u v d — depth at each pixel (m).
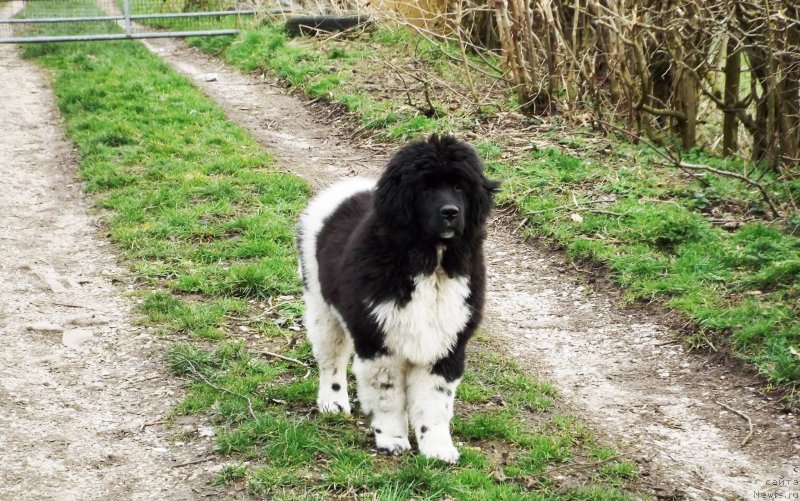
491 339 6.98
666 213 8.60
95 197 9.71
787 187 8.99
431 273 4.94
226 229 8.70
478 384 6.25
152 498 4.77
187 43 17.56
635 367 6.61
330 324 5.64
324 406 5.70
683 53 10.35
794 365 6.13
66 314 7.10
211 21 18.19
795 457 5.44
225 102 13.64
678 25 9.88
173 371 6.20
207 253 8.16
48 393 5.91
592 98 11.44
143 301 7.31
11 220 9.10
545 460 5.27
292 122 12.65
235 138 11.55
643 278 7.62
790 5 8.79
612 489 5.00
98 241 8.62
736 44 9.73
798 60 9.18
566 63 11.71
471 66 12.79
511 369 6.49
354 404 5.87
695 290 7.30
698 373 6.45
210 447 5.26
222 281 7.59
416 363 5.05
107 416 5.65
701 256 7.86
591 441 5.55
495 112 11.73
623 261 7.85
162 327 6.85
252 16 17.83
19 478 4.94
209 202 9.36
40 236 8.73
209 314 7.01
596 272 7.94
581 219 8.73
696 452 5.52
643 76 10.41
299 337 6.81
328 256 5.48
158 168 10.27
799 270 7.23
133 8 18.50
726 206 8.92
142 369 6.26
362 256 5.03
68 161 10.93
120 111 12.36
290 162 10.88
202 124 12.03
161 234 8.59
